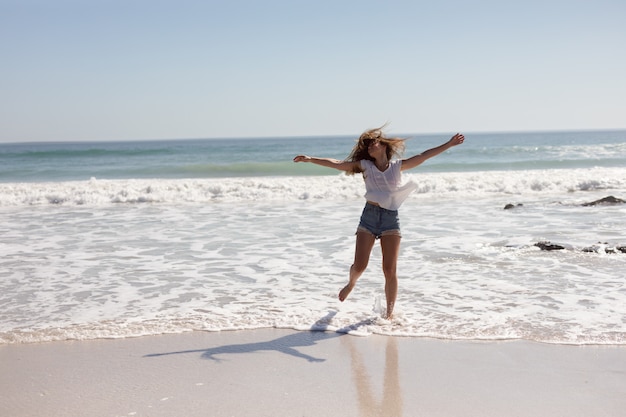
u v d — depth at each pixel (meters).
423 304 6.21
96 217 13.69
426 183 18.56
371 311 6.00
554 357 4.71
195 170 32.53
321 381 4.30
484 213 13.23
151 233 11.23
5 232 11.50
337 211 14.27
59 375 4.43
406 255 8.73
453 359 4.70
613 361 4.61
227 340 5.21
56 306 6.31
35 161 44.97
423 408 3.85
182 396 4.05
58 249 9.64
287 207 15.20
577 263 8.02
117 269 8.12
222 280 7.42
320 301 6.39
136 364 4.65
